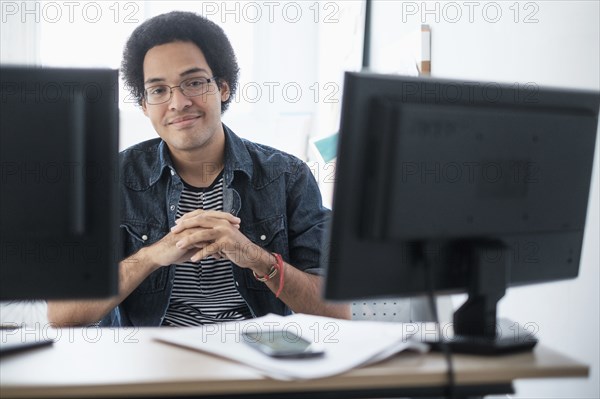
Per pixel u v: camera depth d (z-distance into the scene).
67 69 1.00
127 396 0.93
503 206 1.08
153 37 1.74
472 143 1.04
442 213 1.03
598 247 1.52
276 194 1.84
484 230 1.07
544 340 1.77
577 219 1.17
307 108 4.54
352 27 3.55
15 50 3.70
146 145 1.89
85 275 1.03
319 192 1.91
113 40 4.12
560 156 1.12
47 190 0.99
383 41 3.16
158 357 1.05
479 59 2.11
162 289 1.72
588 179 1.17
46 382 0.92
